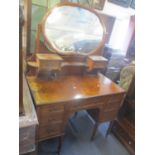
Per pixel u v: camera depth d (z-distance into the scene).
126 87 1.89
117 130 1.84
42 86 1.25
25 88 1.19
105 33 1.59
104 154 1.58
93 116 1.61
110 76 2.39
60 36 1.39
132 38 2.49
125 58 2.49
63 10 1.34
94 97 1.27
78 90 1.30
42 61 1.21
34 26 1.45
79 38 1.49
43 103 1.04
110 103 1.47
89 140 1.71
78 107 1.27
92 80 1.56
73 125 1.90
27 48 1.50
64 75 1.51
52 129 1.23
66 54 1.44
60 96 1.15
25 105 1.00
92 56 1.58
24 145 0.98
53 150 1.50
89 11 1.47
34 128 0.94
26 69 1.38
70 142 1.64
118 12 2.19
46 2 1.40
